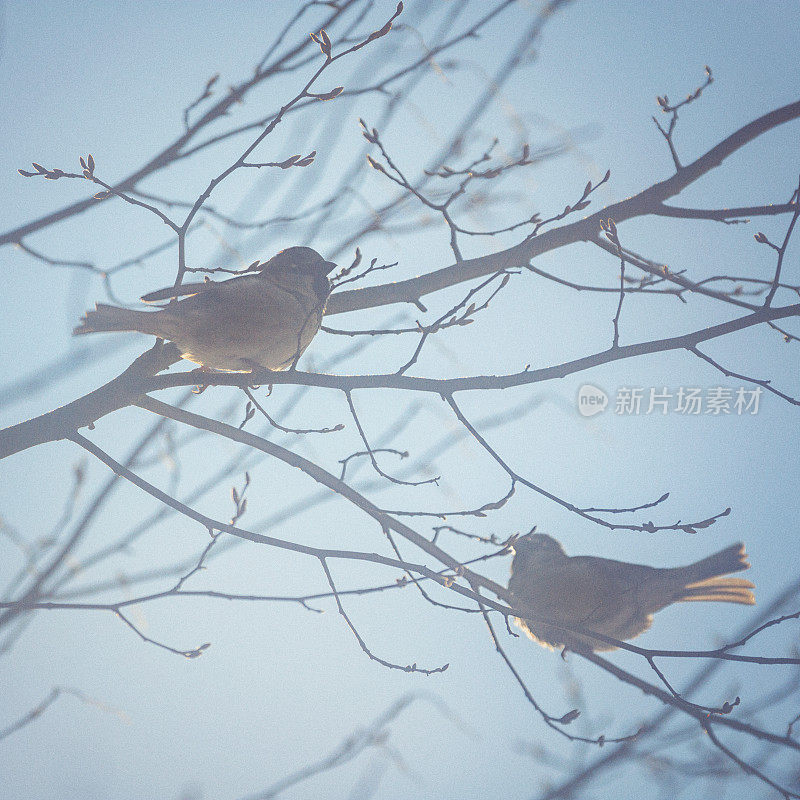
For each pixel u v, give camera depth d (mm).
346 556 7035
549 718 6695
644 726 6758
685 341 7109
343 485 7293
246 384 7531
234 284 8430
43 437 7445
